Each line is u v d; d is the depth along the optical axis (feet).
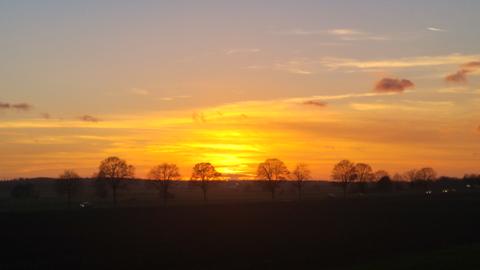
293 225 257.75
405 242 201.77
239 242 203.72
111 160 471.62
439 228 242.37
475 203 380.58
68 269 157.99
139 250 186.70
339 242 202.39
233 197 577.84
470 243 198.18
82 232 233.35
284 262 163.22
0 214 304.50
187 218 290.56
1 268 159.94
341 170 597.93
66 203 467.93
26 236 221.25
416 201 402.72
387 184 625.82
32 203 468.34
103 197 508.12
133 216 300.20
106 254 179.42
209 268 156.35
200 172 519.19
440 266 135.64
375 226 251.80
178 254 178.50
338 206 366.84
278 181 540.93
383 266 142.00
